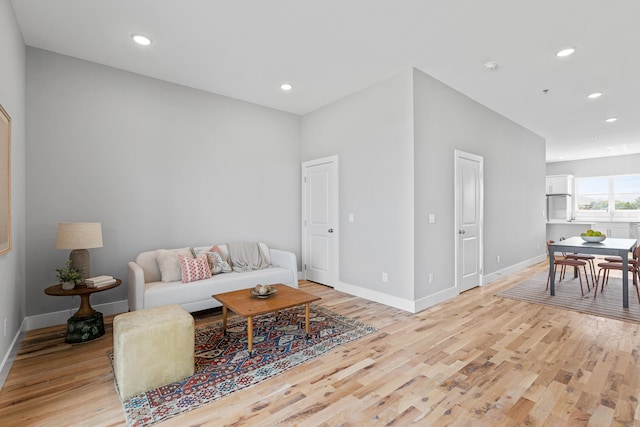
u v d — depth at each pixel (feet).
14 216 8.28
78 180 10.81
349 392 6.49
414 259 11.51
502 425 5.45
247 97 14.51
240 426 5.48
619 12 8.38
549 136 21.72
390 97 12.34
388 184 12.42
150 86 12.30
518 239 19.31
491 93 14.11
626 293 11.85
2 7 7.11
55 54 10.41
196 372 7.29
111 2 7.90
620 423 5.46
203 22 8.80
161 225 12.55
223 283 11.34
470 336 9.31
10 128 7.66
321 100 14.96
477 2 7.98
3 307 7.14
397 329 9.87
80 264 9.44
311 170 16.46
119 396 6.38
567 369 7.35
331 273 15.28
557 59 11.04
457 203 13.74
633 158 27.27
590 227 27.86
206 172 13.75
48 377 7.11
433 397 6.29
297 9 8.25
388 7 8.17
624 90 13.76
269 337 9.28
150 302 9.82
